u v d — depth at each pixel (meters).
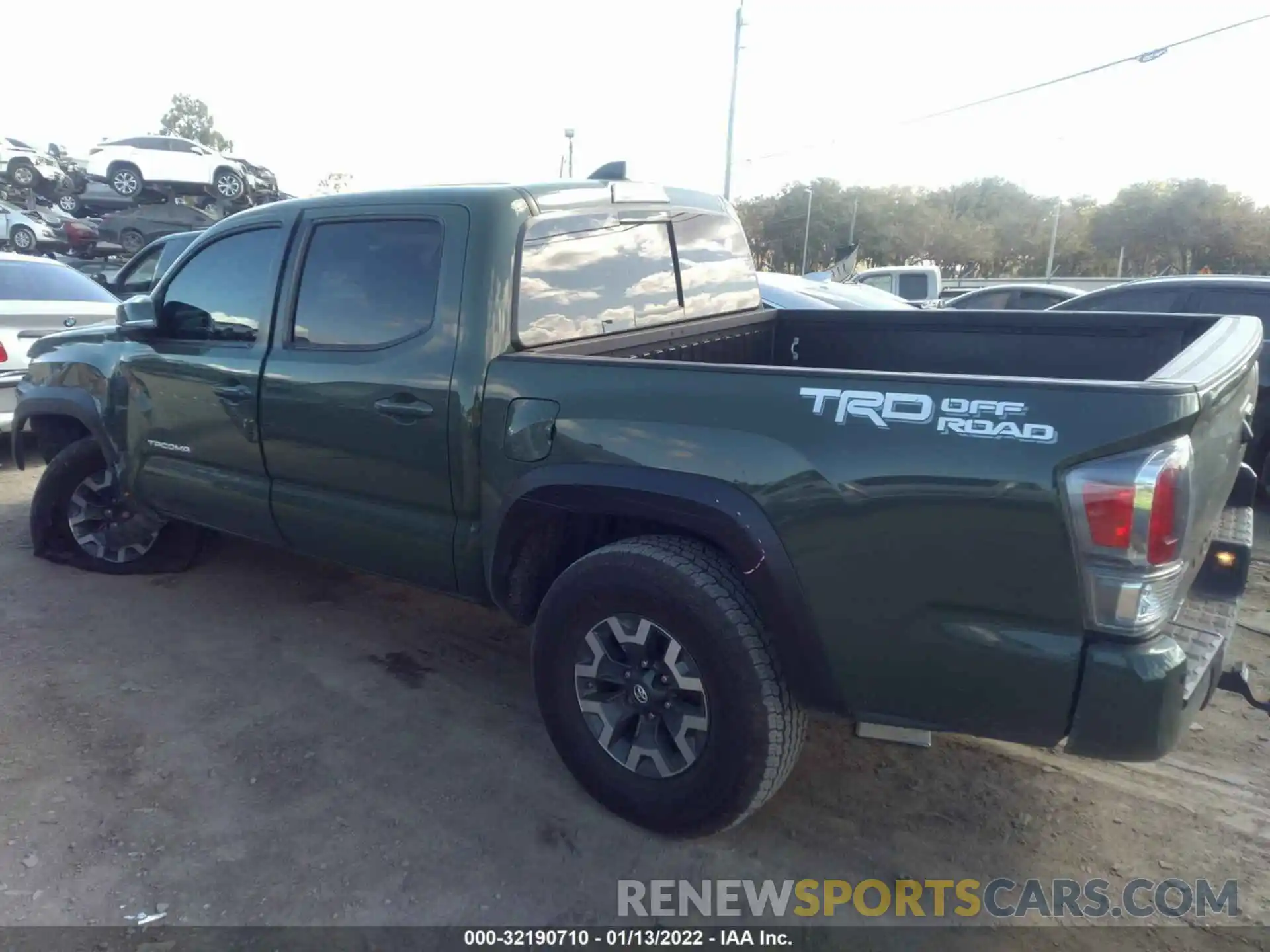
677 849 2.89
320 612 4.59
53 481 4.96
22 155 25.28
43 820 2.95
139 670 3.96
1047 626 2.22
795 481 2.45
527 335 3.18
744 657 2.57
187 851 2.82
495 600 3.22
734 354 4.28
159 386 4.21
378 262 3.39
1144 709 2.16
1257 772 3.31
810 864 2.84
